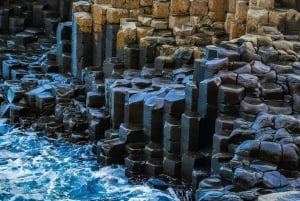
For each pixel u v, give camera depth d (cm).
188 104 3159
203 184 2709
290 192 2484
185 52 3769
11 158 3538
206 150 3111
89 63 4366
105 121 3662
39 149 3656
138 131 3362
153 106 3284
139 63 3994
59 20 5281
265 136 2770
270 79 3086
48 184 3234
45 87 4134
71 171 3369
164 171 3198
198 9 4000
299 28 3572
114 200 3045
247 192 2545
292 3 3725
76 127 3788
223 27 3947
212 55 3269
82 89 4103
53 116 4006
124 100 3525
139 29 4022
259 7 3603
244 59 3175
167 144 3183
